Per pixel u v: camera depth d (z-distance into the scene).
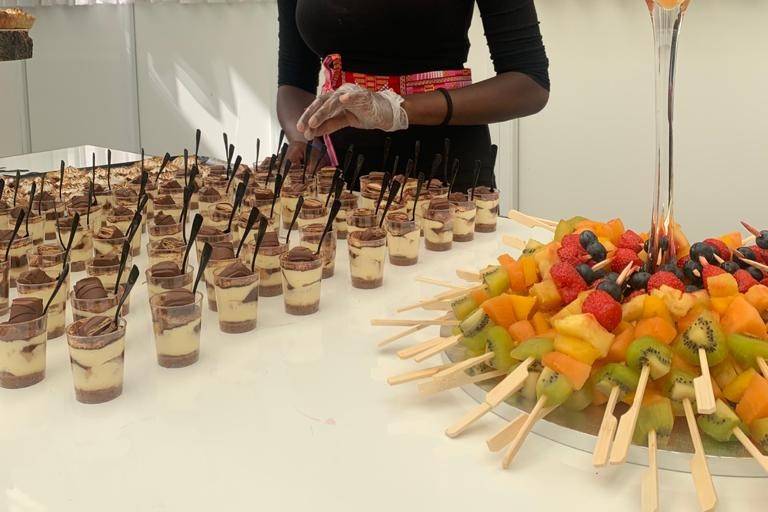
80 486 0.92
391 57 2.38
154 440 1.02
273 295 1.58
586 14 3.47
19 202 2.06
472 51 3.94
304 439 1.02
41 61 5.65
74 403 1.13
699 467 0.87
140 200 1.91
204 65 4.95
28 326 1.16
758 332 1.00
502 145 3.81
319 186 2.20
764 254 1.23
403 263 1.77
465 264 1.78
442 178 2.47
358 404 1.11
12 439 1.03
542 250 1.21
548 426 1.00
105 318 1.14
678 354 1.00
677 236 1.28
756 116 3.20
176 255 1.62
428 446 1.00
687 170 3.42
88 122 5.58
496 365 1.09
